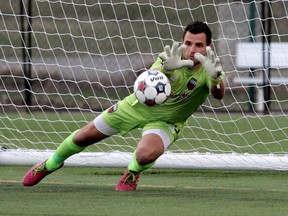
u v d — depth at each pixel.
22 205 18.41
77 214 17.23
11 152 25.59
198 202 19.12
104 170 25.78
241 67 42.16
